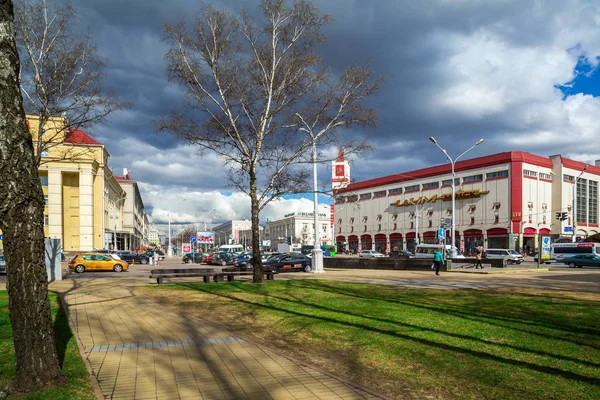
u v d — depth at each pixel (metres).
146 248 104.56
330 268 35.00
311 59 16.12
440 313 9.66
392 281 19.03
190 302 11.86
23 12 18.28
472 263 34.03
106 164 62.25
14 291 4.48
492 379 5.11
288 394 4.68
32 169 4.58
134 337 7.40
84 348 6.59
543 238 32.09
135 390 4.77
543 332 7.55
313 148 17.67
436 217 76.31
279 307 10.75
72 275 27.25
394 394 4.73
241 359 6.03
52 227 51.91
